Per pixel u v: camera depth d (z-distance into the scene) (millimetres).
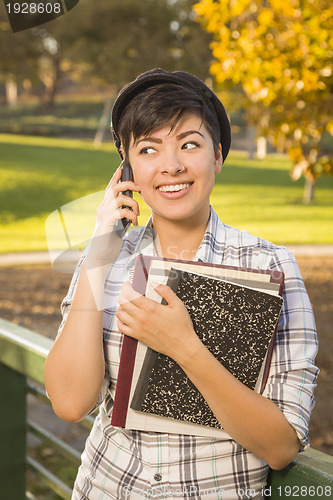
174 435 1080
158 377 1043
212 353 1021
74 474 3561
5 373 2203
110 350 1162
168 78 1069
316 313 6754
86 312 1137
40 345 1966
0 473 2244
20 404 2254
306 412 1027
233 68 5016
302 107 5660
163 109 1035
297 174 6336
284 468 1149
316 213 12234
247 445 1025
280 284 1042
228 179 13484
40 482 3744
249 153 19047
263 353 1016
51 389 1147
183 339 991
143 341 1024
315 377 1071
